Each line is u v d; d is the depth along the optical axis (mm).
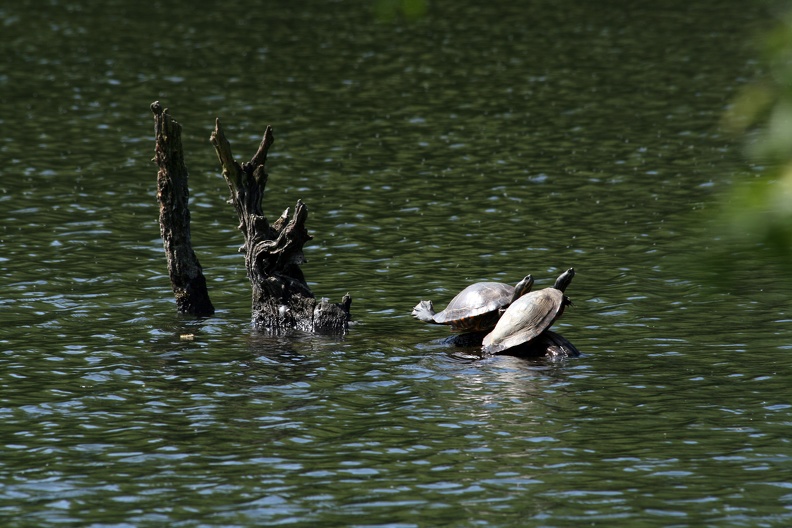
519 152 33875
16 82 44500
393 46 52750
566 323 18734
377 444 13062
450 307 17781
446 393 15031
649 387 15180
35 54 50219
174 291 19562
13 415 14219
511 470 12172
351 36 55281
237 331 18578
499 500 11320
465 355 16938
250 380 15742
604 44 53000
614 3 64500
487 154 33625
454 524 10711
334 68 47906
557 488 11633
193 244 24766
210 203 28500
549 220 26344
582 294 20500
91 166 32125
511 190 29391
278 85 44531
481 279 21656
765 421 13719
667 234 24766
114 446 13094
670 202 27734
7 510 11195
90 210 27312
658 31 56094
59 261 22906
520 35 55469
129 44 52906
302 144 35125
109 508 11234
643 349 17094
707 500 11258
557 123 37844
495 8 63188
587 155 33281
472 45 53031
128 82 44812
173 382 15656
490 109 40156
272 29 57031
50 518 10977
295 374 16031
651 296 20219
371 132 36781
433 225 26047
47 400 14828
